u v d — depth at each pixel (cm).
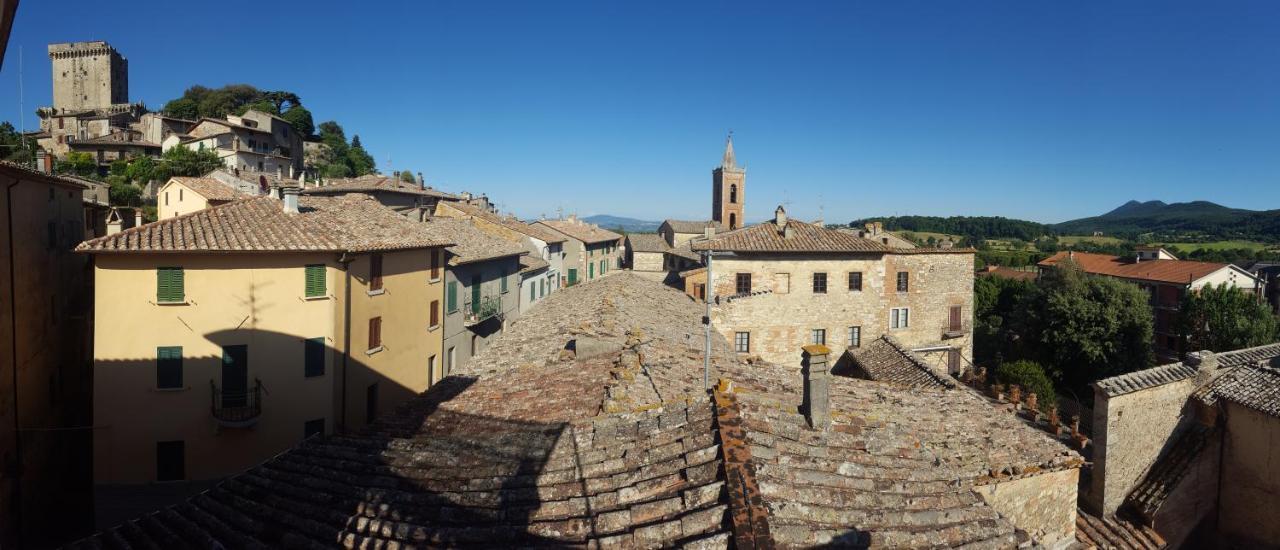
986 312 7150
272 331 2445
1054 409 2084
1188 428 1991
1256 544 1845
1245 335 4272
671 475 795
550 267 5878
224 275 2391
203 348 2373
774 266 3616
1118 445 1898
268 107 11512
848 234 4184
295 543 796
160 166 6912
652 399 1290
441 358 3462
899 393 1880
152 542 884
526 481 854
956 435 1566
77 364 2733
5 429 1984
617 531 711
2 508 1947
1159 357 5719
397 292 2992
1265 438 1828
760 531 651
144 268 2314
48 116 10925
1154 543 1825
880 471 850
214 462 2398
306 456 1090
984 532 773
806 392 951
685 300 3553
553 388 1507
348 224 2914
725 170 11144
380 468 984
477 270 4038
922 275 3875
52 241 2483
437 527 769
